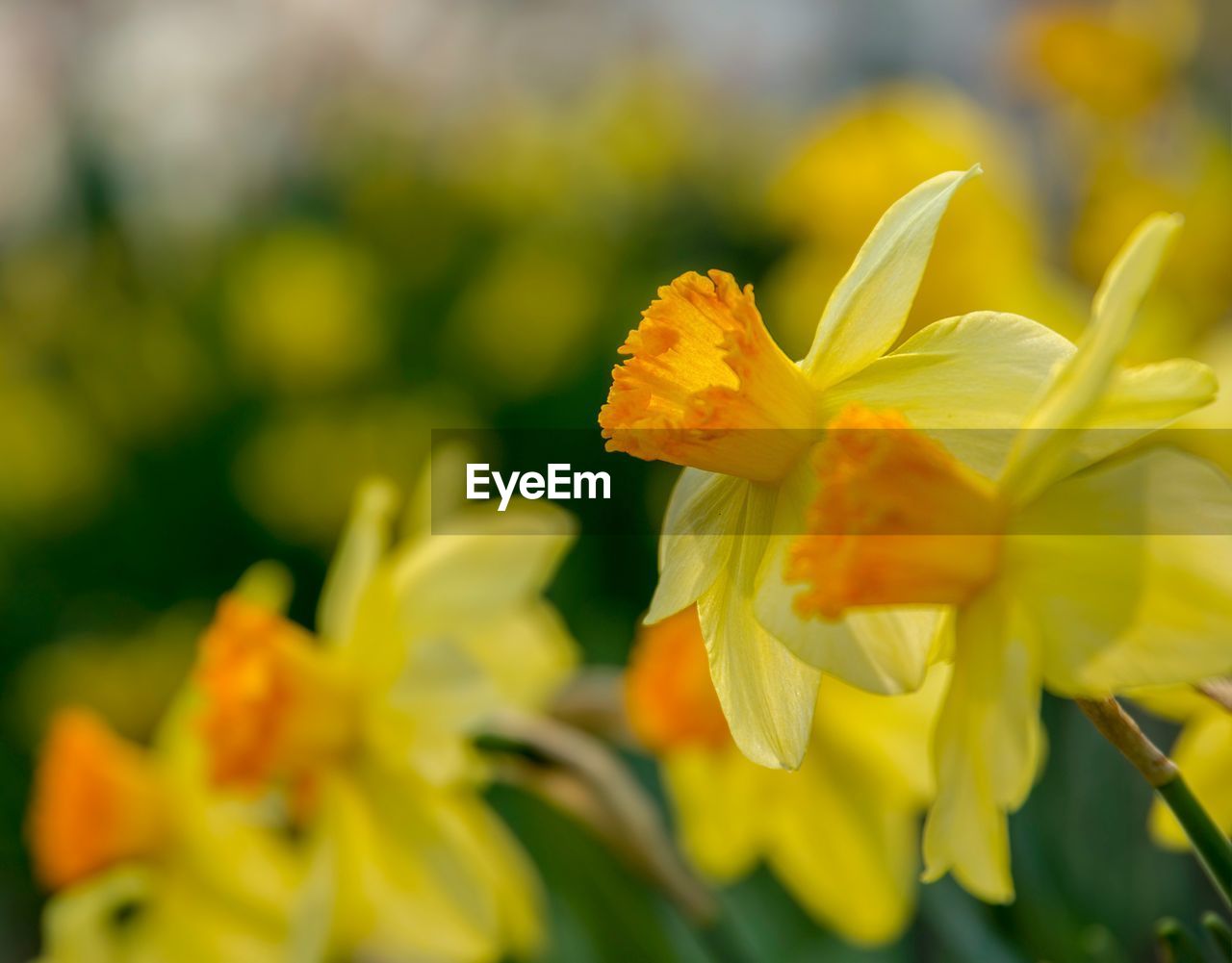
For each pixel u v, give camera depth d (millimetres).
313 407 1287
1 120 1935
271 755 562
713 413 391
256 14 1979
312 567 1220
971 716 370
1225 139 812
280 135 1893
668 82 1665
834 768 574
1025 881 540
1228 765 435
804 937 704
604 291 1294
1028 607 369
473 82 2047
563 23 2148
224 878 671
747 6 2219
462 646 564
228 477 1244
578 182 1479
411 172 1488
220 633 580
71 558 1249
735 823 584
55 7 2004
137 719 1139
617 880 588
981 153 824
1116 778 582
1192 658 359
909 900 565
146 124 1834
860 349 392
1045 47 854
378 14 1996
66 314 1445
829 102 2027
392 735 564
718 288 406
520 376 1249
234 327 1328
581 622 930
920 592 373
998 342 385
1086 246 845
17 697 1149
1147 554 365
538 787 544
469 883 563
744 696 391
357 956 592
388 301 1345
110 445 1291
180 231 1625
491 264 1352
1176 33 856
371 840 572
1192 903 574
